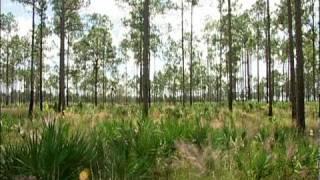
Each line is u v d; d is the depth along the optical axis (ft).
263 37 131.54
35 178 17.11
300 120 46.39
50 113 34.35
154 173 22.35
